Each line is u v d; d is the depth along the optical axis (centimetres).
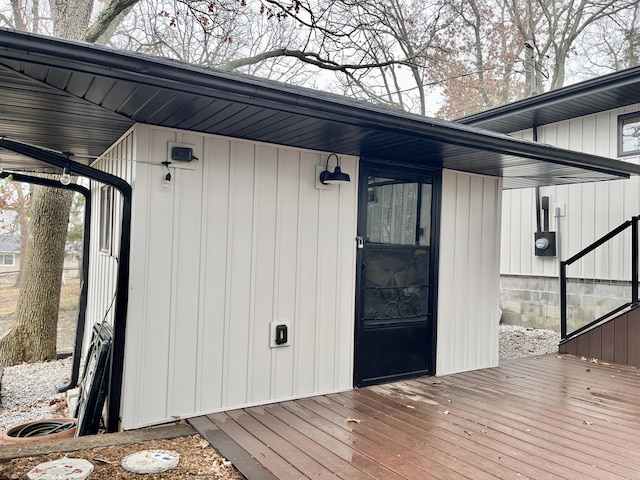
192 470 257
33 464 259
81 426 327
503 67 1134
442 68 1204
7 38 193
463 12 1195
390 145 384
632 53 1105
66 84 243
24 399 479
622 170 496
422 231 476
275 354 384
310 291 403
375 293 445
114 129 349
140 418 325
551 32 1211
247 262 370
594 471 263
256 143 373
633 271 548
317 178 405
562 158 431
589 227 733
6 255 1472
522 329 810
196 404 347
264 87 261
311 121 313
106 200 442
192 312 346
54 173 595
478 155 420
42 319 644
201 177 349
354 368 429
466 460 275
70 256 1420
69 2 713
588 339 578
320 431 318
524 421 345
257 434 311
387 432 318
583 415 360
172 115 304
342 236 420
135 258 323
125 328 323
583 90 633
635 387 443
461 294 504
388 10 977
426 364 480
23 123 334
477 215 518
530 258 820
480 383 453
